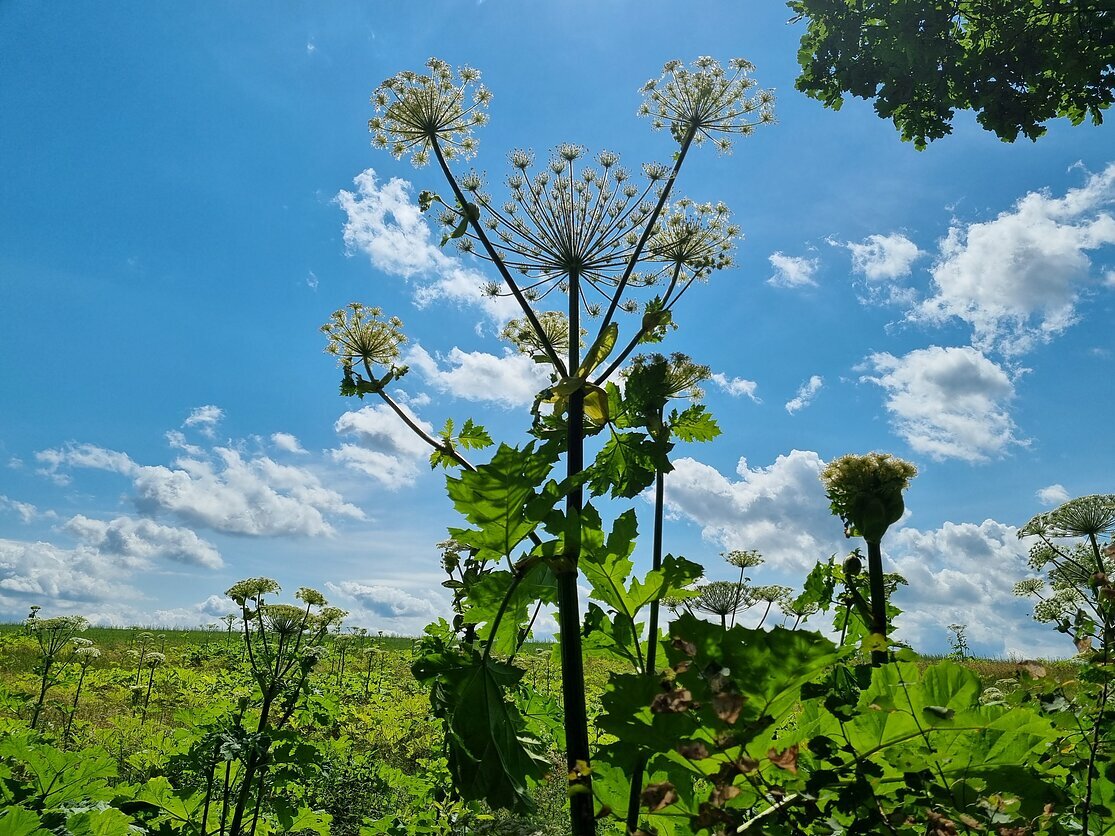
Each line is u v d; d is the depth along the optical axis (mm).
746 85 3717
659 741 1709
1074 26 5762
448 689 1999
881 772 1785
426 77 3670
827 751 1806
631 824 2062
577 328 2891
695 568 2295
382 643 23578
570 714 2168
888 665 1876
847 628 2918
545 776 2033
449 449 3311
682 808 1858
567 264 3352
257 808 5266
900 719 1851
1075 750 2129
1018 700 2172
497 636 2363
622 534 2320
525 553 2309
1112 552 2080
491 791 1885
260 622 5637
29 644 13719
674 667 1701
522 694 3578
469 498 2197
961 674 1810
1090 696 2086
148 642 21609
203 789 5570
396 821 6207
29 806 4438
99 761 4695
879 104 6273
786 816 1666
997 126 6176
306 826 5992
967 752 1897
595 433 2959
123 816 4465
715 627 1713
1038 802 1825
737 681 1666
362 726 10969
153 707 13242
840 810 1688
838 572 3002
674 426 3412
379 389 3770
